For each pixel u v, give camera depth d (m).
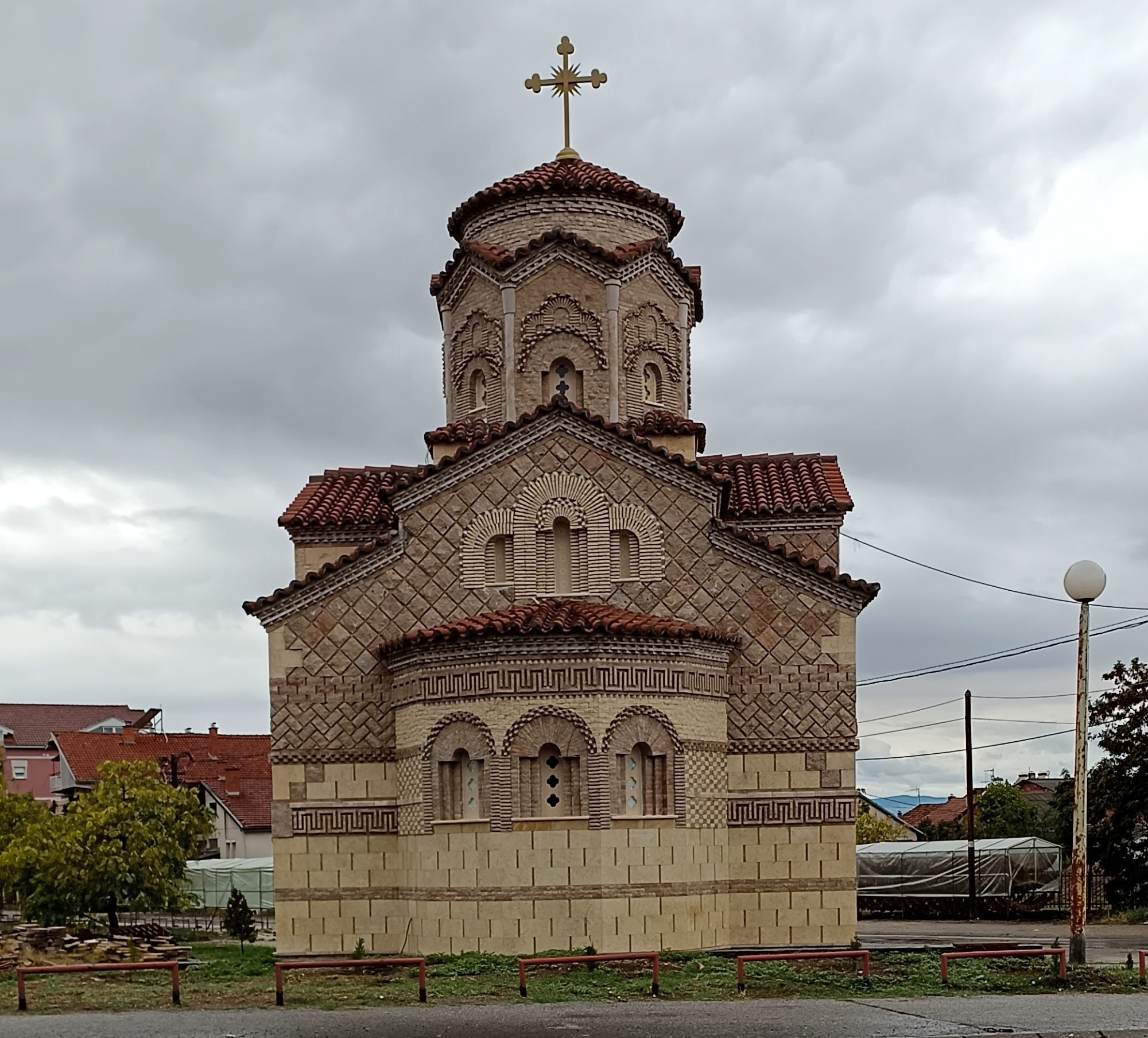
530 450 31.70
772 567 31.39
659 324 35.91
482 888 28.22
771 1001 22.62
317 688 31.36
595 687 28.48
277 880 30.80
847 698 31.11
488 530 31.55
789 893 30.55
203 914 64.75
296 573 34.62
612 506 31.48
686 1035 19.23
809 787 30.88
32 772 117.69
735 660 31.22
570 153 37.81
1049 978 24.69
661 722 29.11
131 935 43.81
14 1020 20.97
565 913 27.94
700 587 31.38
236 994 23.94
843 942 30.31
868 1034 19.22
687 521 31.56
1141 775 52.97
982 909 55.62
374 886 30.69
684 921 28.78
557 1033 19.42
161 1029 19.91
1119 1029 19.45
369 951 30.50
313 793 31.06
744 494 35.12
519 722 28.47
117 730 122.56
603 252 34.56
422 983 22.75
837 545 33.97
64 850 44.81
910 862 57.47
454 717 29.06
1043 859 56.56
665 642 29.25
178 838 47.81
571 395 34.81
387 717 31.23
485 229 36.59
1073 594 27.80
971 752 58.50
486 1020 20.70
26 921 46.06
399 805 30.53
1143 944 38.97
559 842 28.14
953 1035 19.05
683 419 36.31
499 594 31.41
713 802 30.00
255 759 91.12
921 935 43.34
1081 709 27.53
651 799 29.03
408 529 31.59
